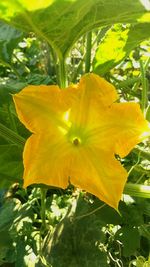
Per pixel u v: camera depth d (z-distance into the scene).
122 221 0.30
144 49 0.44
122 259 0.33
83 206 0.31
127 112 0.23
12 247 0.34
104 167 0.23
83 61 0.32
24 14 0.20
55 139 0.22
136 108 0.23
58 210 0.35
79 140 0.23
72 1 0.19
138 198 0.31
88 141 0.23
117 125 0.23
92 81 0.22
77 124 0.23
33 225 0.36
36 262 0.32
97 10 0.21
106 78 0.36
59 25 0.21
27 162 0.22
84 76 0.22
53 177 0.22
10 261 0.33
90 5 0.19
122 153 0.23
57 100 0.22
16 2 0.19
